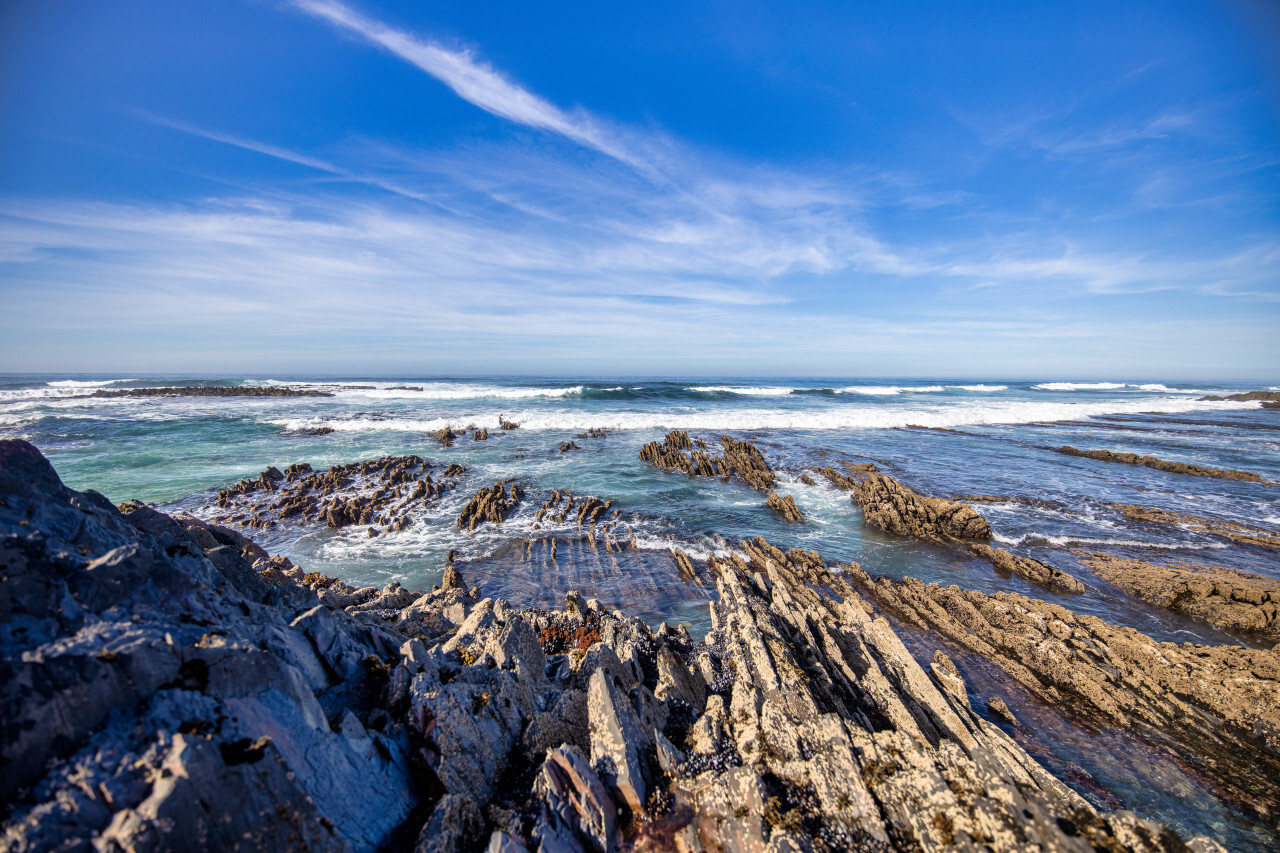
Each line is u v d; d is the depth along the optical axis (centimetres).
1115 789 759
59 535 418
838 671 848
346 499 2038
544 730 588
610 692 620
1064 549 1731
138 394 5781
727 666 828
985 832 482
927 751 593
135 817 301
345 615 692
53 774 304
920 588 1399
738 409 4897
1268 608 1218
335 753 436
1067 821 478
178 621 421
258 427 3547
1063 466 2878
